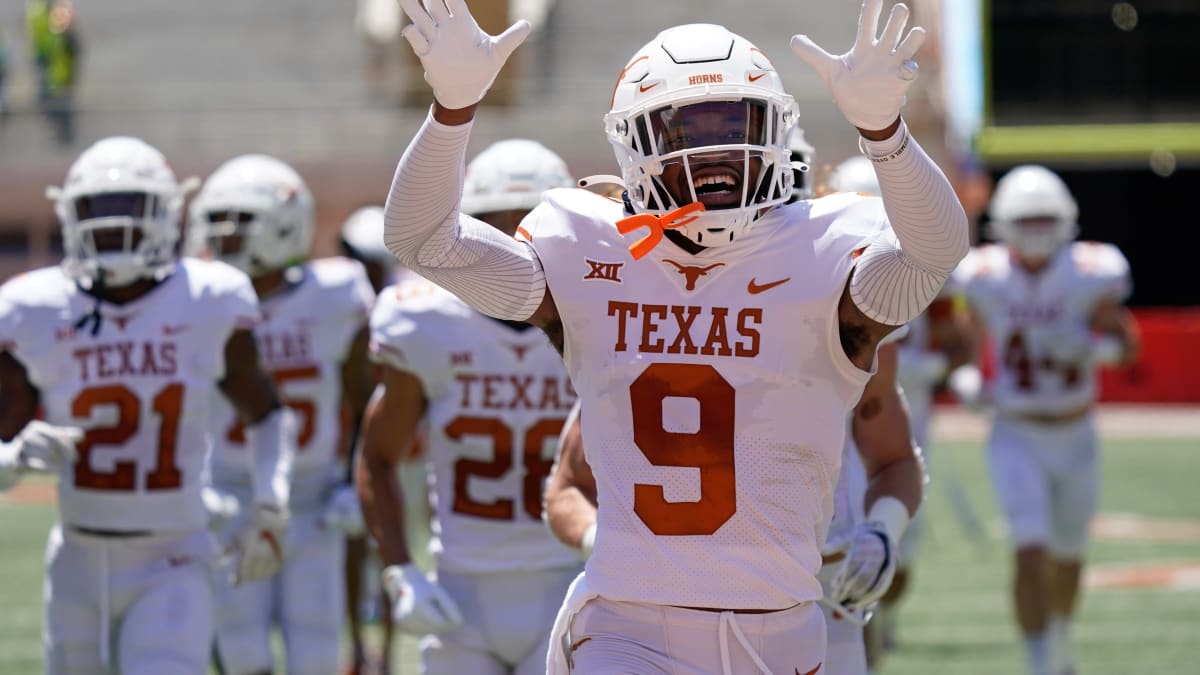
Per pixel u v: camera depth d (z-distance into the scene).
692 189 9.21
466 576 13.97
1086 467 24.80
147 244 14.66
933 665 23.19
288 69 83.19
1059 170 78.75
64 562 14.71
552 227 9.70
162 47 85.25
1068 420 24.83
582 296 9.54
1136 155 76.75
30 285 14.77
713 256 9.44
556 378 14.04
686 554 9.35
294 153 76.81
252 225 19.38
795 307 9.35
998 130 76.94
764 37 82.69
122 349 14.65
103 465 14.53
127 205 14.55
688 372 9.36
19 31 85.56
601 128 76.44
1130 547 34.78
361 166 75.81
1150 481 46.25
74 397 14.56
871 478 11.69
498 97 78.88
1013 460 24.44
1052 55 78.81
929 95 76.75
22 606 28.56
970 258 25.89
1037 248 25.17
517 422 13.99
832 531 12.10
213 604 15.39
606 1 85.62
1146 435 58.47
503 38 8.69
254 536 15.28
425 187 8.86
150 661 14.12
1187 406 66.12
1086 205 79.12
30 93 81.12
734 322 9.37
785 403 9.37
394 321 14.16
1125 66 78.69
